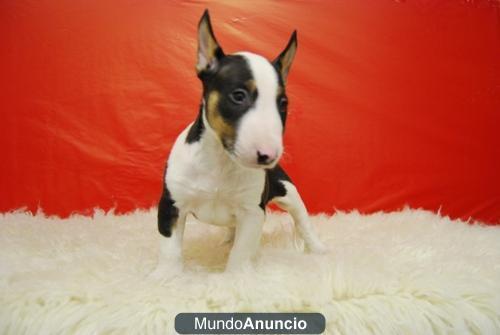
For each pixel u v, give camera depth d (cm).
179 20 211
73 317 95
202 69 108
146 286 106
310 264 117
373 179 211
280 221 176
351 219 183
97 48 208
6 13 205
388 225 174
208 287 103
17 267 118
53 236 152
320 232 165
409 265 122
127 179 204
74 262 120
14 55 204
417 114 214
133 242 144
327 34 215
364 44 216
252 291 101
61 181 202
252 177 114
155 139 206
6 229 159
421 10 220
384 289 105
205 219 121
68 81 205
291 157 208
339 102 212
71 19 209
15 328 96
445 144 213
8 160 200
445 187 212
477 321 100
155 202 204
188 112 207
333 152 211
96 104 206
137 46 210
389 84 214
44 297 100
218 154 110
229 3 212
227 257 134
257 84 96
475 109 216
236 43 210
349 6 218
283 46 212
